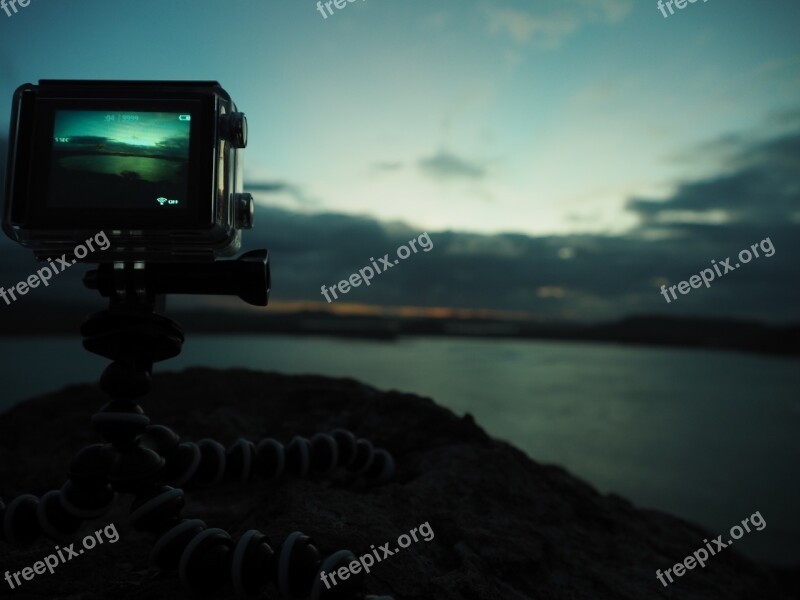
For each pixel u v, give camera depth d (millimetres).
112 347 188
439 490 271
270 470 251
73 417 404
